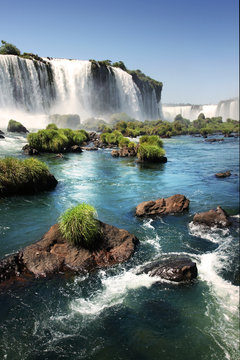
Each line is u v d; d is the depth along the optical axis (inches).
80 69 3511.3
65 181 809.5
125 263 368.8
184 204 602.5
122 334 251.6
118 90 4156.0
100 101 3828.7
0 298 282.4
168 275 337.7
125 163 1196.5
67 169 987.9
